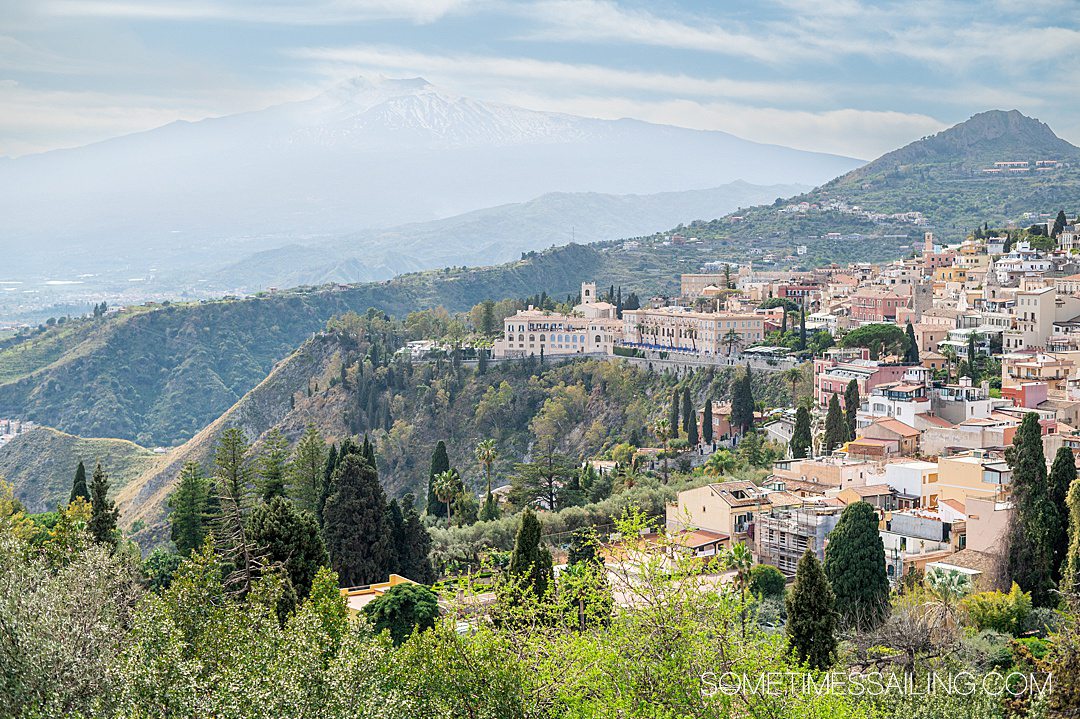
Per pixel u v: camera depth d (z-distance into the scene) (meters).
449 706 66.12
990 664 89.19
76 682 64.62
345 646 66.56
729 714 66.62
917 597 109.50
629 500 174.00
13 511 173.75
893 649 84.38
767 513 148.75
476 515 194.25
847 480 163.25
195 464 167.12
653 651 69.19
